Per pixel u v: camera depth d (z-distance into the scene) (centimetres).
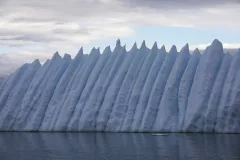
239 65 4306
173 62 4812
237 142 3002
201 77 4447
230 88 4219
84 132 4772
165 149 2678
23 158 2402
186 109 4447
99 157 2364
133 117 4662
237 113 4138
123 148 2808
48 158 2381
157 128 4497
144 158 2280
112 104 4825
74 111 5059
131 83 4847
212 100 4281
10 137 4128
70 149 2834
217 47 4556
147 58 4916
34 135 4391
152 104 4594
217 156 2253
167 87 4578
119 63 5119
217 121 4225
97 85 5012
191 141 3189
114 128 4709
